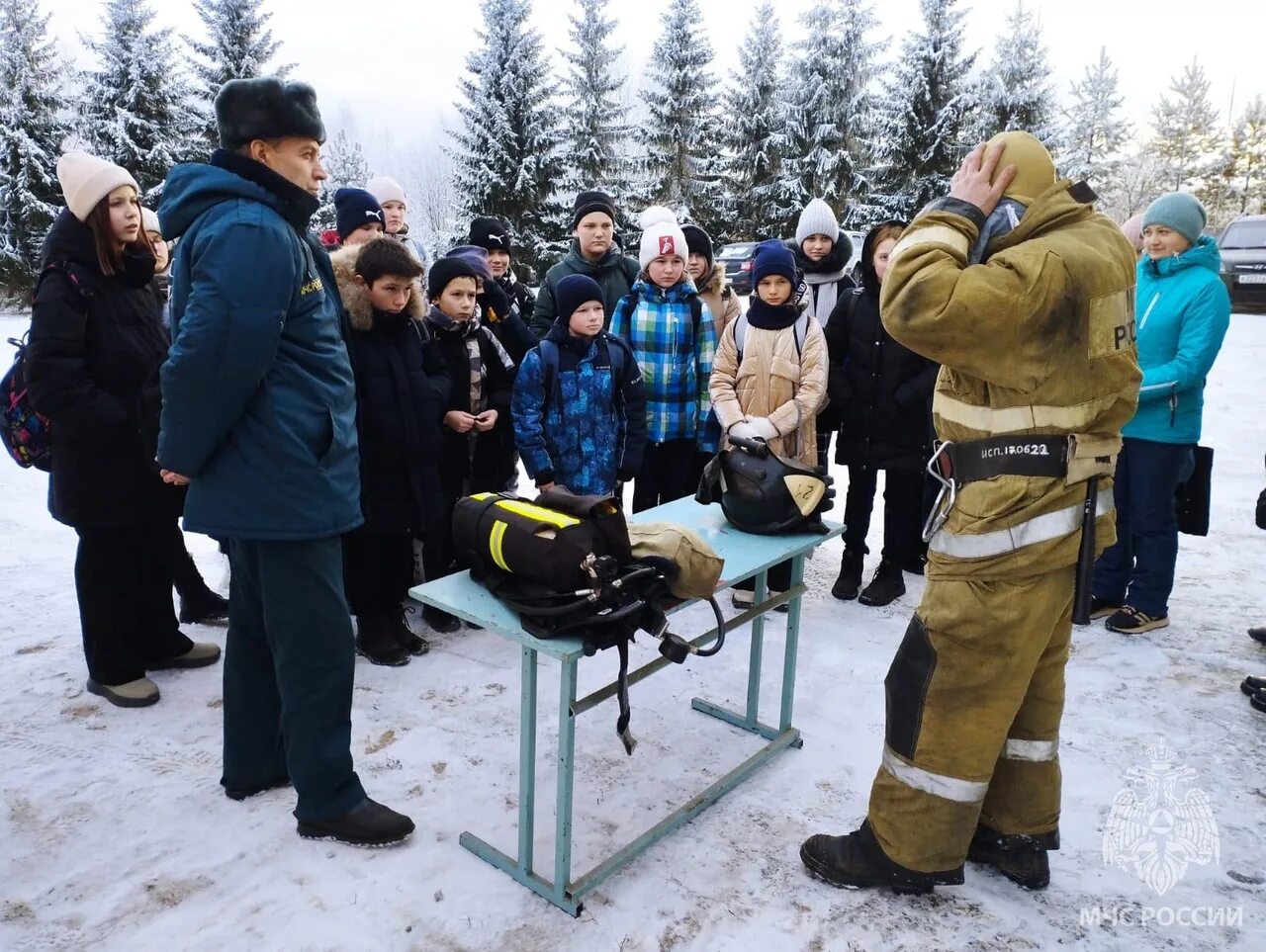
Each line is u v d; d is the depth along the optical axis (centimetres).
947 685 186
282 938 187
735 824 230
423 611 368
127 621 282
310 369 204
